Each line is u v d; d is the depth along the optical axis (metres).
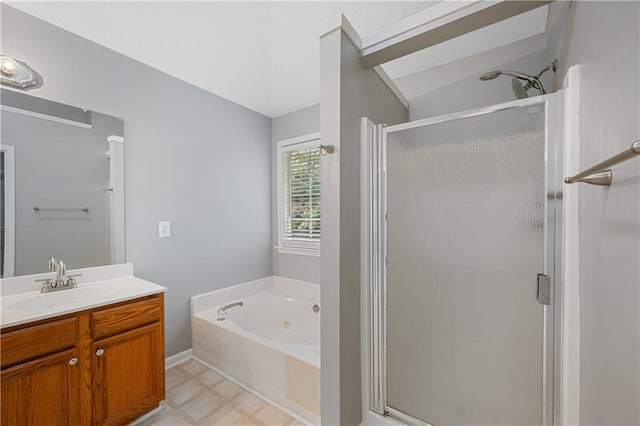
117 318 1.57
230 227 2.87
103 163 2.00
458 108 2.24
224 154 2.83
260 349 1.96
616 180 0.70
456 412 1.31
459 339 1.30
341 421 1.34
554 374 1.11
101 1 1.61
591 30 0.88
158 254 2.30
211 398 1.92
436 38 1.34
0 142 1.60
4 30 1.61
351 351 1.44
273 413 1.78
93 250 1.94
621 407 0.68
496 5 1.14
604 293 0.79
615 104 0.70
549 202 1.12
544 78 1.91
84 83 1.91
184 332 2.46
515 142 1.18
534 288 1.15
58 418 1.35
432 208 1.37
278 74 2.42
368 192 1.53
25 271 1.67
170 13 1.71
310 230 3.04
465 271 1.29
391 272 1.48
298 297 2.95
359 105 1.52
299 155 3.16
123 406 1.59
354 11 1.69
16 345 1.25
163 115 2.34
